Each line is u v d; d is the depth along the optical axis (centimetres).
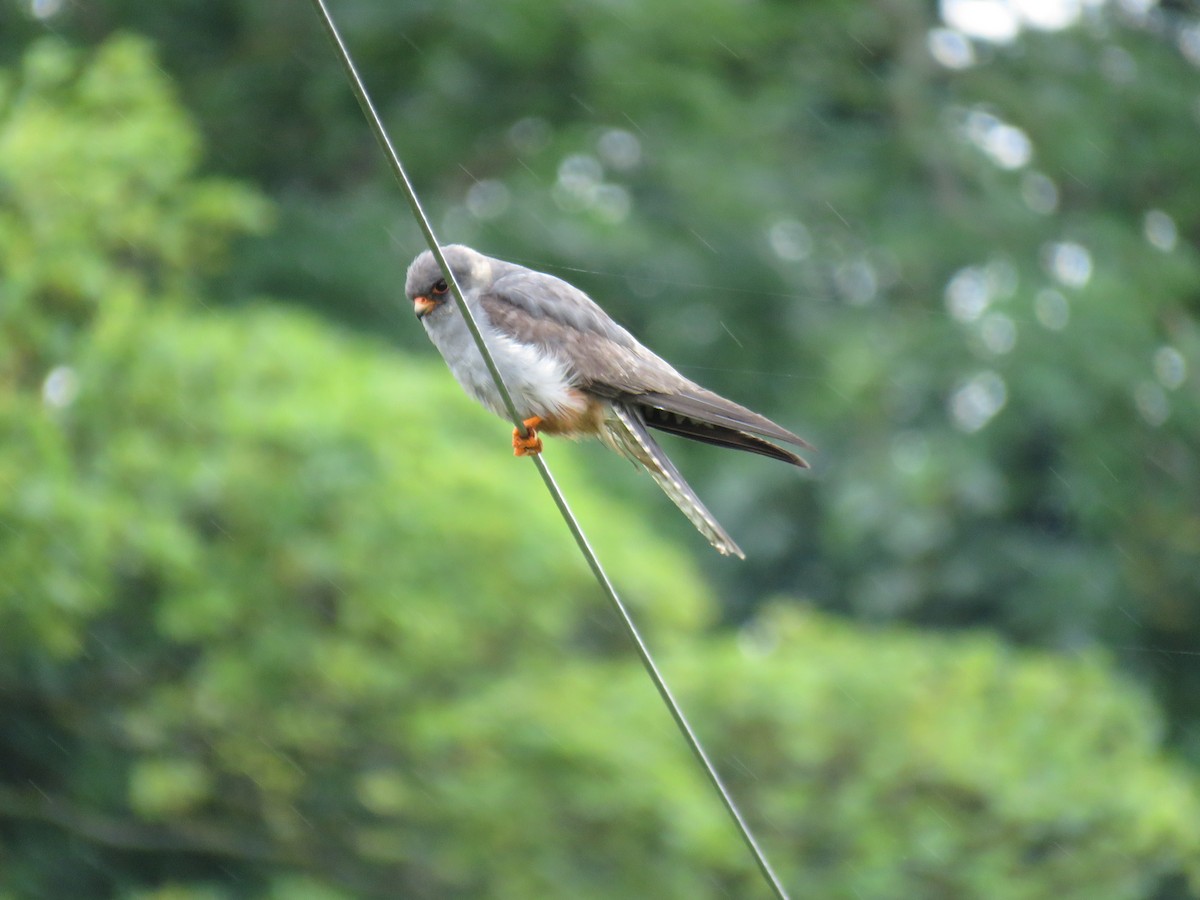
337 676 1210
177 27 2161
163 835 1380
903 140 2253
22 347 1248
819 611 2011
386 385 1297
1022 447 2050
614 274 2089
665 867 1216
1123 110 2361
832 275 2247
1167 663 1988
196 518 1238
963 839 1206
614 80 2059
